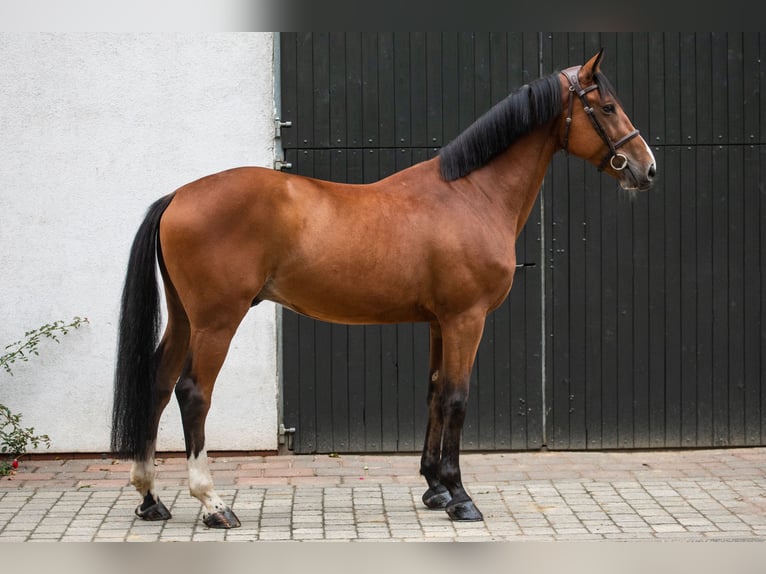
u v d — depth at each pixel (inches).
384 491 210.7
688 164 247.8
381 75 243.1
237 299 172.4
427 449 197.0
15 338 238.5
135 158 239.0
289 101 241.8
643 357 249.0
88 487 213.3
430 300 185.0
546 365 248.2
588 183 247.0
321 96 242.4
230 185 173.0
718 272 249.1
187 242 171.3
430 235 182.1
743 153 248.2
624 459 242.7
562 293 247.9
